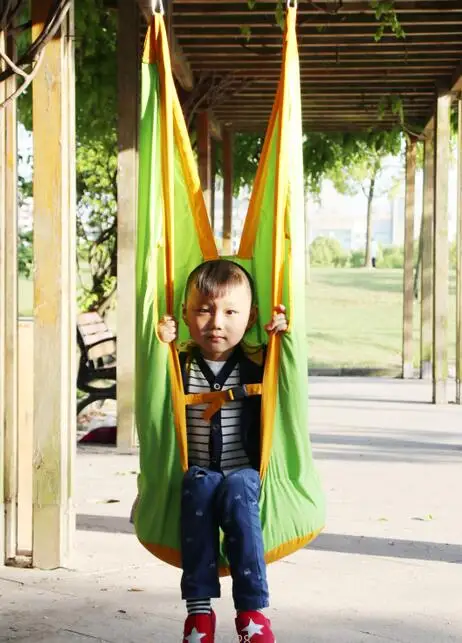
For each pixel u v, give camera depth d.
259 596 2.94
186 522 3.03
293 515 3.11
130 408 7.24
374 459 6.96
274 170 3.15
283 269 3.09
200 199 3.24
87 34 8.52
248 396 3.11
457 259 10.37
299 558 4.36
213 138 12.62
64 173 4.16
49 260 4.14
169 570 4.17
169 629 3.43
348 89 10.74
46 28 4.06
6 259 4.34
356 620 3.53
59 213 4.13
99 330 8.51
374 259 39.66
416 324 20.53
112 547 4.54
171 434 3.09
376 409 9.83
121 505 5.44
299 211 3.10
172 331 3.06
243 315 3.05
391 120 12.31
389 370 13.91
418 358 16.06
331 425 8.68
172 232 3.13
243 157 13.76
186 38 8.79
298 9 7.94
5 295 4.32
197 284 3.04
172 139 3.15
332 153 13.54
